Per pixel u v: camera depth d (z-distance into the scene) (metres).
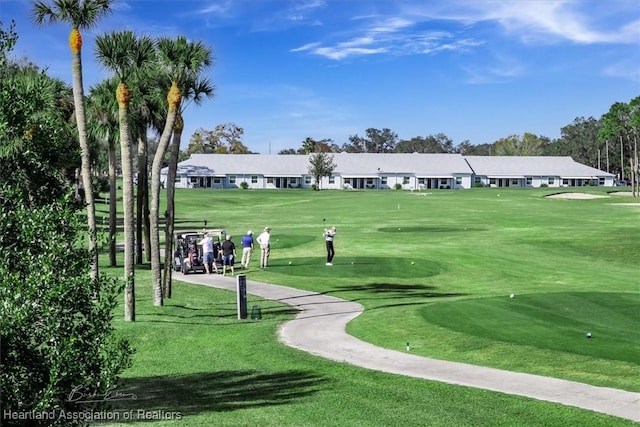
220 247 34.03
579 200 87.00
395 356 15.44
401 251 40.09
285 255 39.28
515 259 36.56
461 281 29.98
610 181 141.38
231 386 13.03
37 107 9.23
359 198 96.12
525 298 22.45
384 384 12.98
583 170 143.00
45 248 7.96
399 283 29.14
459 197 95.19
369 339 17.44
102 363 8.23
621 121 113.19
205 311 22.12
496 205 78.94
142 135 36.12
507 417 10.84
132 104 31.80
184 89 24.83
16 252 8.03
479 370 13.92
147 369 14.52
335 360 15.13
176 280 29.81
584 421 10.53
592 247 41.22
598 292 23.89
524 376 13.36
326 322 20.06
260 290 27.06
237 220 66.38
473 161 144.62
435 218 63.84
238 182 133.38
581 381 12.90
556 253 39.28
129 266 19.86
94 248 8.49
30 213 8.17
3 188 8.47
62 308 7.97
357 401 11.84
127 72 21.56
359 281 29.59
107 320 8.33
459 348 15.84
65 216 8.20
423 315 19.83
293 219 66.38
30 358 7.84
